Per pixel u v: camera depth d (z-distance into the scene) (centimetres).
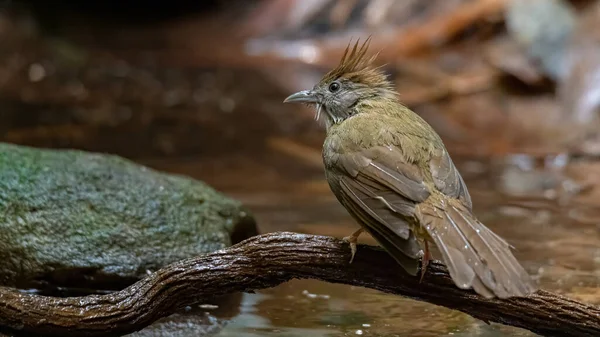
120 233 990
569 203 1360
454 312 916
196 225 1033
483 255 648
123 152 1723
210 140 1852
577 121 1873
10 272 944
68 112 2042
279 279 772
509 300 723
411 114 845
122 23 3353
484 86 2112
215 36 3097
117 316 778
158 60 2702
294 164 1667
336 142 797
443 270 737
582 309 713
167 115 2067
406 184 723
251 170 1611
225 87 2380
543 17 2141
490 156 1712
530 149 1747
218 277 772
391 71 2306
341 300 966
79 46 2812
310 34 2889
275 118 2067
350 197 751
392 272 747
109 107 2120
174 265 781
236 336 859
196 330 880
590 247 1123
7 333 791
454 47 2403
